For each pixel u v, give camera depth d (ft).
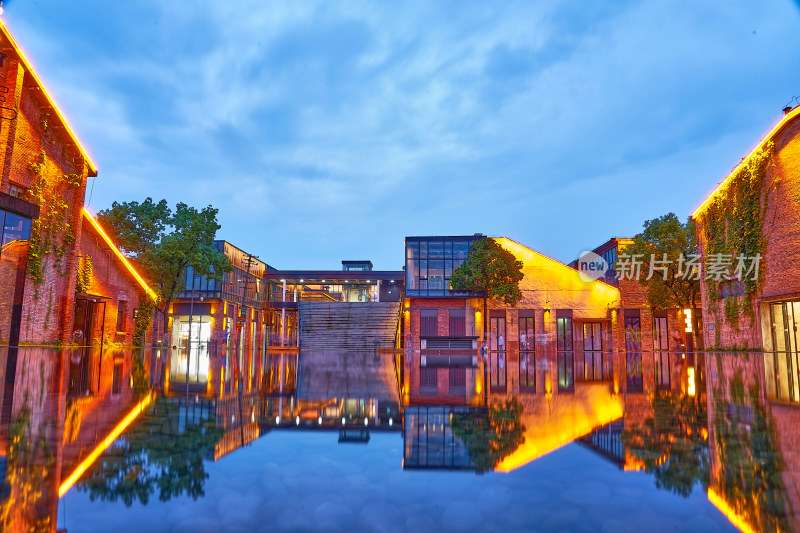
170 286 115.44
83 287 91.66
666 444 7.60
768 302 82.64
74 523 3.85
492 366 52.54
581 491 5.01
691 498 4.75
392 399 15.14
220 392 16.65
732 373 32.17
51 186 79.97
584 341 145.89
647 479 5.48
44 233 78.38
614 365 51.31
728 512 4.31
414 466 6.14
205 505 4.42
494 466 6.15
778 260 80.23
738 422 10.01
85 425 9.00
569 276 147.13
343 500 4.69
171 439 7.74
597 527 3.87
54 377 21.50
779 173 80.02
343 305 163.94
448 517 4.13
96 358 43.80
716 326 100.32
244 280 177.78
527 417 10.82
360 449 7.19
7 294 72.28
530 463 6.34
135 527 3.78
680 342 129.80
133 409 11.48
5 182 68.03
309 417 10.60
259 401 13.92
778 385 21.84
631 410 12.23
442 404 13.73
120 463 6.10
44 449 6.83
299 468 6.01
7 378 20.31
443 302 149.89
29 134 74.38
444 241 152.56
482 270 135.33
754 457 6.62
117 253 105.19
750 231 86.53
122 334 109.09
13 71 68.80
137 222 110.42
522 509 4.40
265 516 4.14
